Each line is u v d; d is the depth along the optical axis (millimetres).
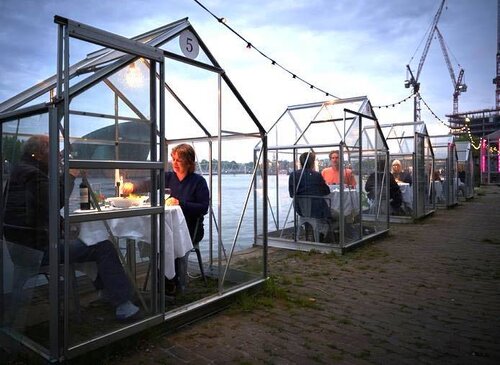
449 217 11383
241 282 4289
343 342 3096
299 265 5699
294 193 6941
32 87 3109
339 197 6457
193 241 4355
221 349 2949
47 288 2611
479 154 34812
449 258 6125
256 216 5141
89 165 2633
